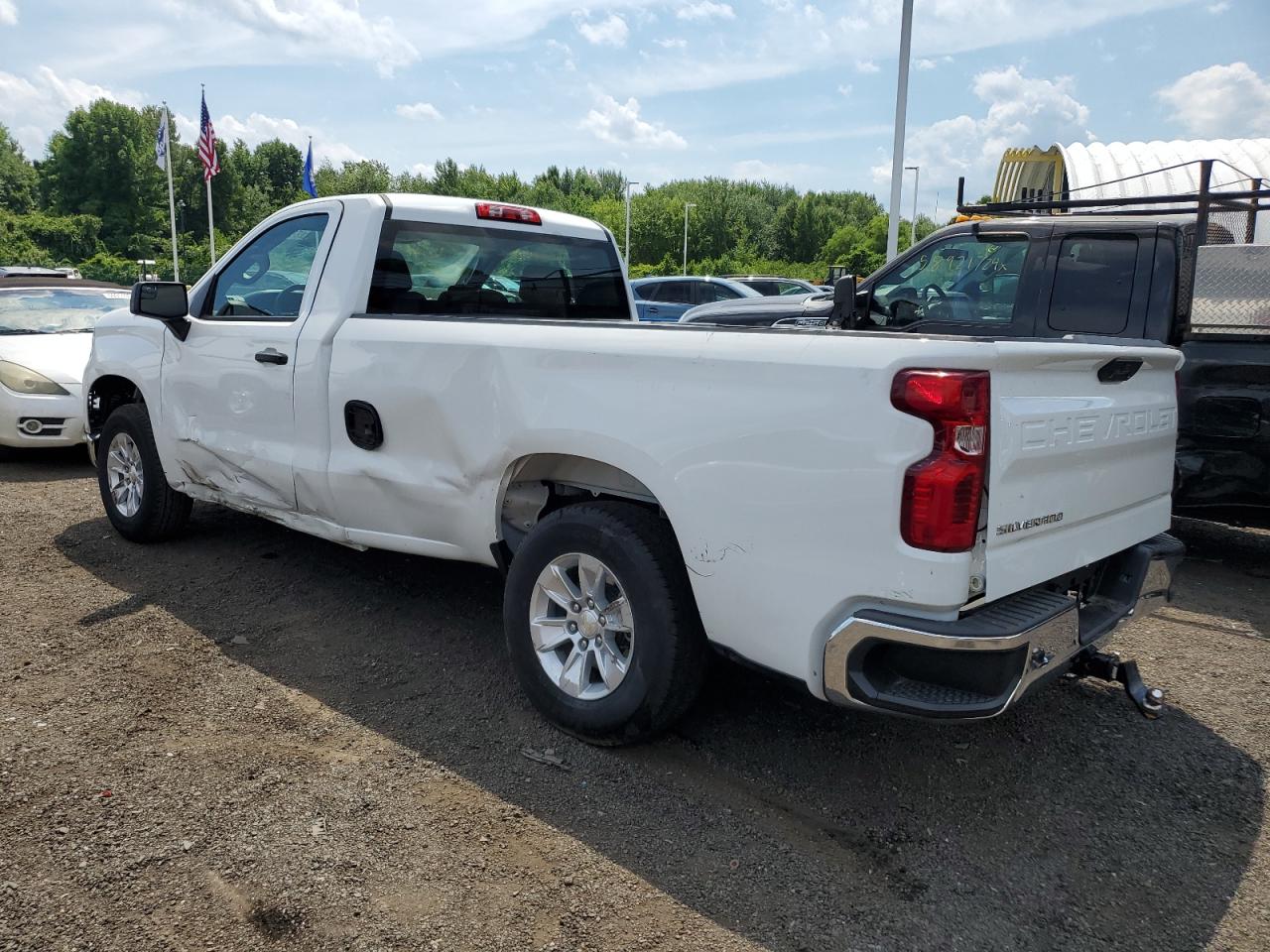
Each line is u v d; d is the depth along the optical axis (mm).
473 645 4219
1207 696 3914
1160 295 5289
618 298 5379
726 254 106625
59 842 2686
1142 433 3207
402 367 3766
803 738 3439
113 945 2295
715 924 2447
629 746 3297
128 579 4957
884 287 6371
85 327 8992
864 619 2539
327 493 4172
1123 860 2777
